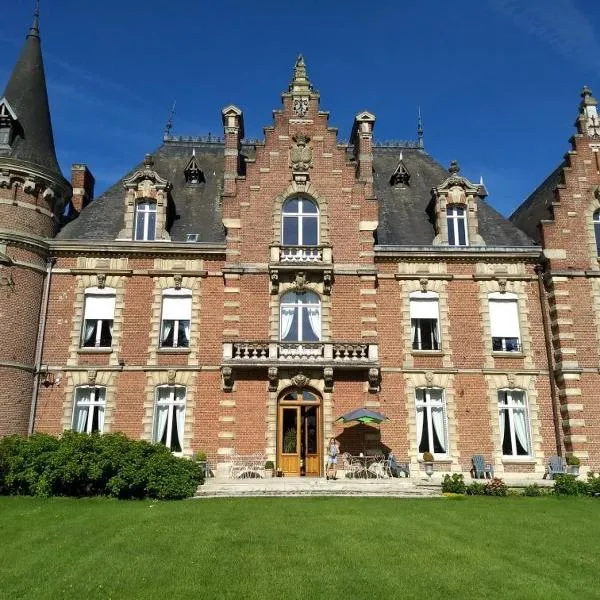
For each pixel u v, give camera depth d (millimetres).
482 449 22281
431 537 12117
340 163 24438
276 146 24531
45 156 23859
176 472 17609
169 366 22375
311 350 22141
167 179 26703
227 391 22062
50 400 22016
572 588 9398
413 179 27812
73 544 11547
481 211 25906
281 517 13766
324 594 8961
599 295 23188
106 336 22875
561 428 22375
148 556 10703
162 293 23219
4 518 13852
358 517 13805
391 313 23312
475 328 23328
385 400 22391
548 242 23609
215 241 23891
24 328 22016
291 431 22000
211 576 9672
